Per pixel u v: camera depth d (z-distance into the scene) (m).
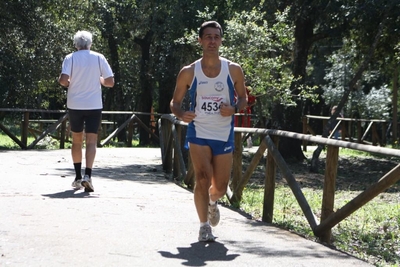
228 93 7.22
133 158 18.25
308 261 6.81
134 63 38.78
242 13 17.70
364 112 41.34
